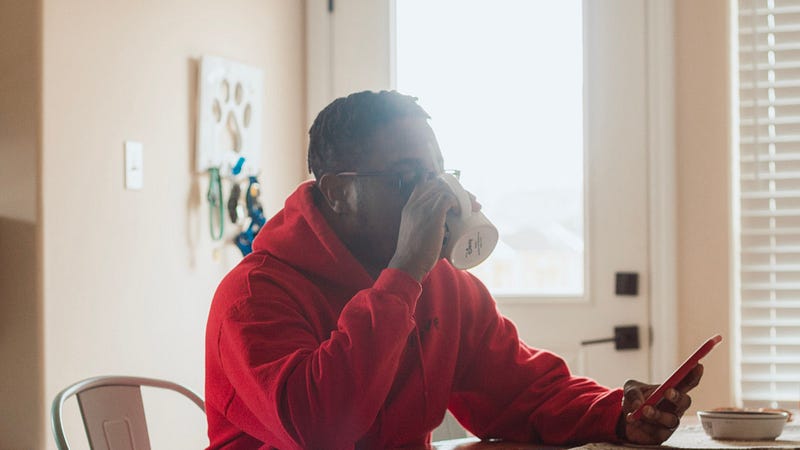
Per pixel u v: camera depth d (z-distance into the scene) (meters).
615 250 2.76
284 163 2.84
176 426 2.34
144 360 2.22
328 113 1.47
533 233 2.85
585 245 2.78
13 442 1.92
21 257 1.92
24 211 1.92
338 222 1.47
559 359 1.60
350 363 1.22
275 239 1.47
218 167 2.49
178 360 2.36
